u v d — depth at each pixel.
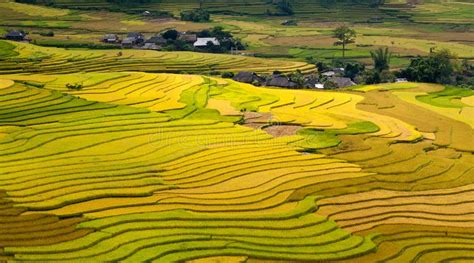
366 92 166.50
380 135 127.69
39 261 71.81
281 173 102.88
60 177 94.12
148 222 83.44
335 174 104.31
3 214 82.50
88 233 79.31
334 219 89.94
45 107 127.50
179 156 106.50
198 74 188.62
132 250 75.75
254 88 163.12
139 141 112.50
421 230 88.94
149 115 128.00
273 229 84.81
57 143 108.94
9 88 137.25
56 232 79.06
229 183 97.94
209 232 82.06
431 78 188.25
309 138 122.00
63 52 199.62
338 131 128.12
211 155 108.38
